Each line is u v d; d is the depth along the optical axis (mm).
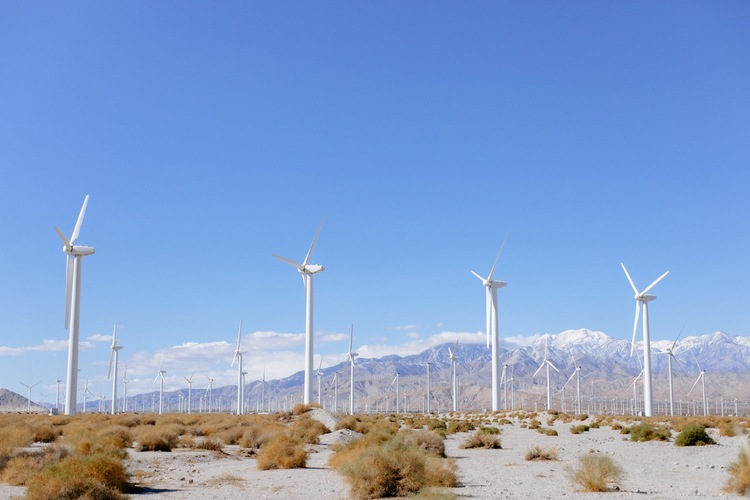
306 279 107312
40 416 94000
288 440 43656
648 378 122500
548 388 164500
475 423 100875
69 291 103500
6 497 26109
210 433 63750
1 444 38406
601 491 28734
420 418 121562
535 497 26844
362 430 72750
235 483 33000
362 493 27609
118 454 40625
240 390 152750
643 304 125000
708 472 36094
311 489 30547
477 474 35656
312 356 105438
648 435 59375
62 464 27938
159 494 29156
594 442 60344
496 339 134125
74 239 103875
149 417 83000
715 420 91000
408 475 28219
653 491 28500
